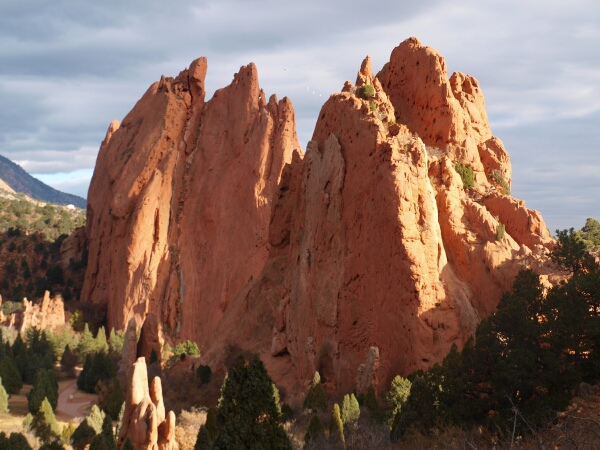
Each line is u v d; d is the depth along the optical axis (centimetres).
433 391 3578
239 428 2361
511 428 2884
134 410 4322
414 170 5859
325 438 4012
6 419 7088
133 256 13175
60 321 12938
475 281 5706
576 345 3203
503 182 6600
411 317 5506
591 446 2225
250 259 12175
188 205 13812
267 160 12912
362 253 6212
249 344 8000
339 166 6694
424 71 6988
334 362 6191
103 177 15712
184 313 12606
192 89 15038
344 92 7225
